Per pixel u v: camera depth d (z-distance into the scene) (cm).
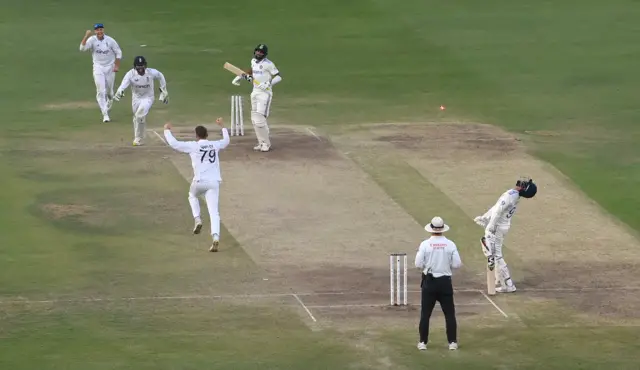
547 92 11338
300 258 7200
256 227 7681
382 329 6159
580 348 5966
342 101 10994
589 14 13938
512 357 5822
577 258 7362
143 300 6450
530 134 10031
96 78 10012
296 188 8431
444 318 6372
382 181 8662
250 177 8631
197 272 6900
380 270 7050
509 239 7675
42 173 8606
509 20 13638
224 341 5928
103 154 9106
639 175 8969
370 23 13475
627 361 5800
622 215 8131
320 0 14250
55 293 6500
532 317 6406
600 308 6556
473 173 8894
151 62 12006
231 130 9806
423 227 7800
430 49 12600
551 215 8106
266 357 5734
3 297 6412
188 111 10544
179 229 7600
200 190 7194
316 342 5950
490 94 11250
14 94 10925
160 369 5550
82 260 7006
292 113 10569
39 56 12144
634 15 13938
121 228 7575
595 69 12062
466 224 7875
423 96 11181
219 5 14062
